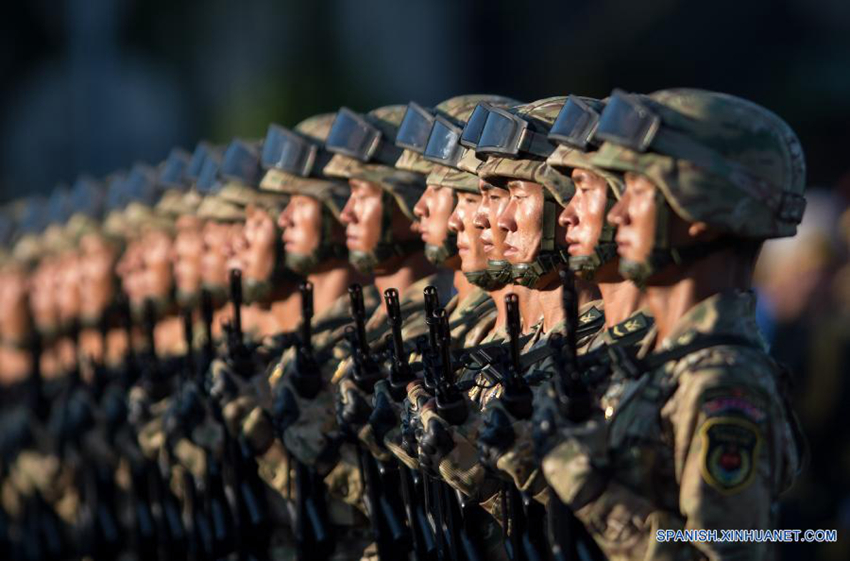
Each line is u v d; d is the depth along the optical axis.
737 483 15.02
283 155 26.22
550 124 19.41
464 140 20.39
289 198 27.73
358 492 23.11
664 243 16.25
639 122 16.17
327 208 26.03
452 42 95.31
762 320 38.50
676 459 15.52
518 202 19.70
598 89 84.38
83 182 40.72
